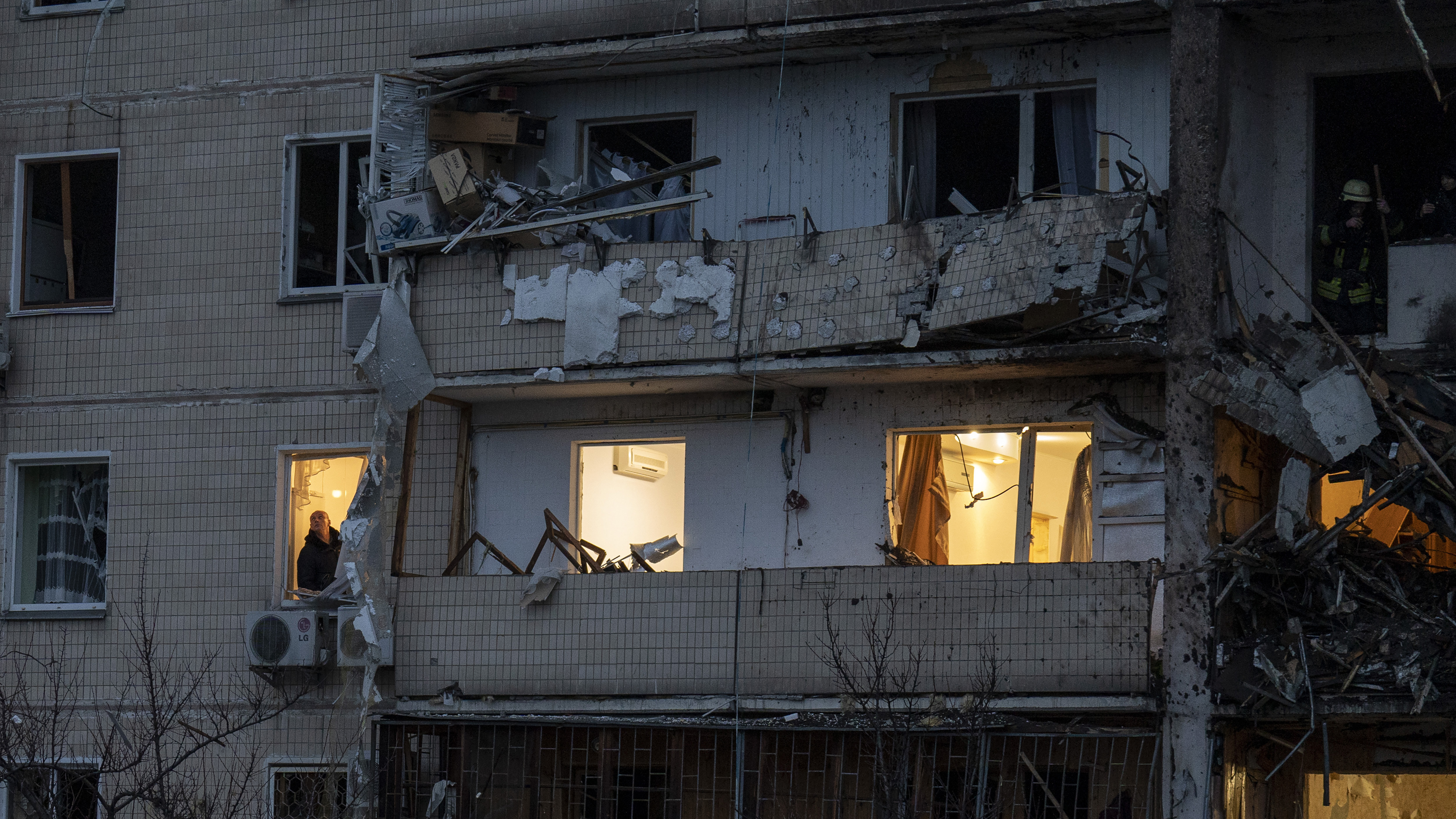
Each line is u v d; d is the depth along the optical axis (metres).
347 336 38.03
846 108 37.75
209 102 42.00
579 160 39.44
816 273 35.16
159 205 42.09
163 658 40.38
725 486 37.72
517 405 39.41
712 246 35.94
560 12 37.44
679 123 39.22
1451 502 30.03
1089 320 33.12
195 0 42.47
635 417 38.50
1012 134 36.84
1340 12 32.72
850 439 37.03
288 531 40.44
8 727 35.66
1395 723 32.69
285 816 37.69
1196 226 32.25
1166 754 31.25
